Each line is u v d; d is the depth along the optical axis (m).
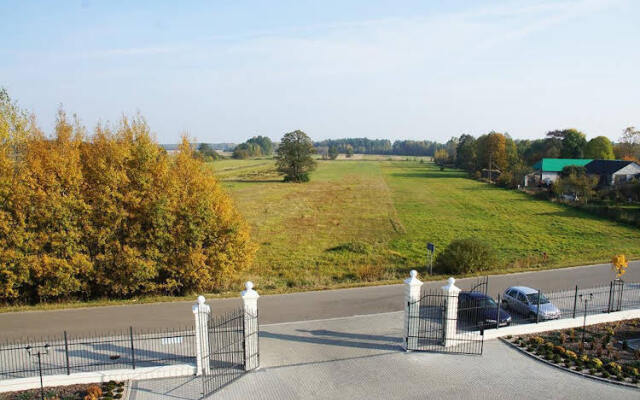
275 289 23.11
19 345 15.65
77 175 20.88
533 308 18.22
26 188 19.97
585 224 43.59
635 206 50.94
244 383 13.38
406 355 15.34
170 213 22.16
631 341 16.19
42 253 20.42
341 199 65.88
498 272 25.86
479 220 47.53
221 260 23.09
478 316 17.77
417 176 109.81
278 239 39.06
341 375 13.91
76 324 17.80
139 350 15.30
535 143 120.50
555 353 15.37
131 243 21.89
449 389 13.08
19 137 21.91
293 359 15.02
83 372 13.27
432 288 22.98
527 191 72.06
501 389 13.07
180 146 24.16
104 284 21.44
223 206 23.91
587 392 12.90
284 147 91.25
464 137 144.75
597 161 70.56
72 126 22.45
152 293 22.75
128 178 22.06
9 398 12.28
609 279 24.22
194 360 14.49
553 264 27.77
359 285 23.64
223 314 19.03
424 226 44.72
